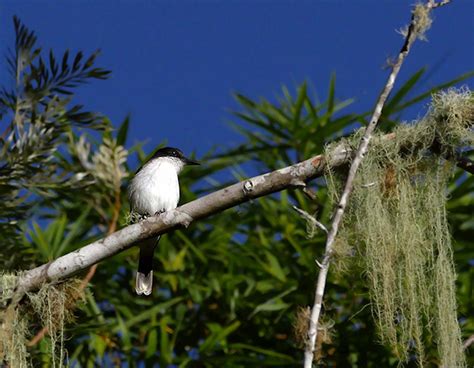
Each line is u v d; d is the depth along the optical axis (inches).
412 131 361.7
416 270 348.5
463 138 357.7
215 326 535.5
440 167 363.3
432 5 327.6
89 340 531.8
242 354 546.9
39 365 437.4
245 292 552.7
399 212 355.3
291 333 536.4
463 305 518.9
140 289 464.4
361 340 516.7
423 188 362.3
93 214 557.3
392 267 349.7
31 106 433.7
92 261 367.2
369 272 347.3
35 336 425.1
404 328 343.3
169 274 558.9
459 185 525.3
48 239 525.3
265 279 552.4
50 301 369.4
